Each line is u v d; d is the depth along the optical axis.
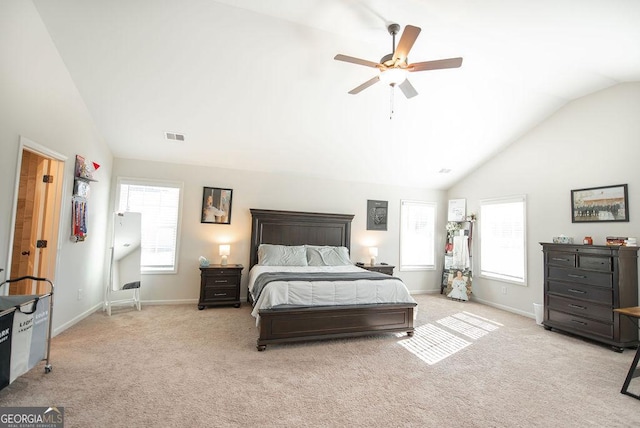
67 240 3.42
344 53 3.29
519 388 2.46
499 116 4.49
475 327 4.07
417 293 6.27
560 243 4.00
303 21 2.84
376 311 3.51
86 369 2.50
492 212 5.52
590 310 3.58
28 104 2.62
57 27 2.83
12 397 2.06
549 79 3.69
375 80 2.79
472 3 2.29
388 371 2.69
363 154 5.14
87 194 3.77
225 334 3.47
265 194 5.39
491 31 2.69
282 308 3.15
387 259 6.14
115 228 4.25
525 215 4.87
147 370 2.53
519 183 5.01
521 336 3.74
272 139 4.59
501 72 3.56
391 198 6.24
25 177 3.34
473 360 2.98
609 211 3.82
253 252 5.11
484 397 2.30
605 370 2.83
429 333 3.77
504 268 5.23
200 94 3.69
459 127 4.66
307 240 5.47
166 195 4.84
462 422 1.98
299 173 5.55
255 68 3.41
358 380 2.50
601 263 3.51
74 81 3.38
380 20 2.72
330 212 5.81
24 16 2.52
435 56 3.26
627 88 3.71
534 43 2.85
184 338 3.29
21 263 3.25
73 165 3.46
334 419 1.96
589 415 2.10
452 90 3.94
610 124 3.87
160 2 2.65
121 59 3.18
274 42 3.11
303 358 2.90
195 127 4.21
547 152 4.60
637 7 2.13
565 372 2.77
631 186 3.63
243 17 2.81
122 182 4.61
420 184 6.34
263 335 3.06
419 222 6.44
